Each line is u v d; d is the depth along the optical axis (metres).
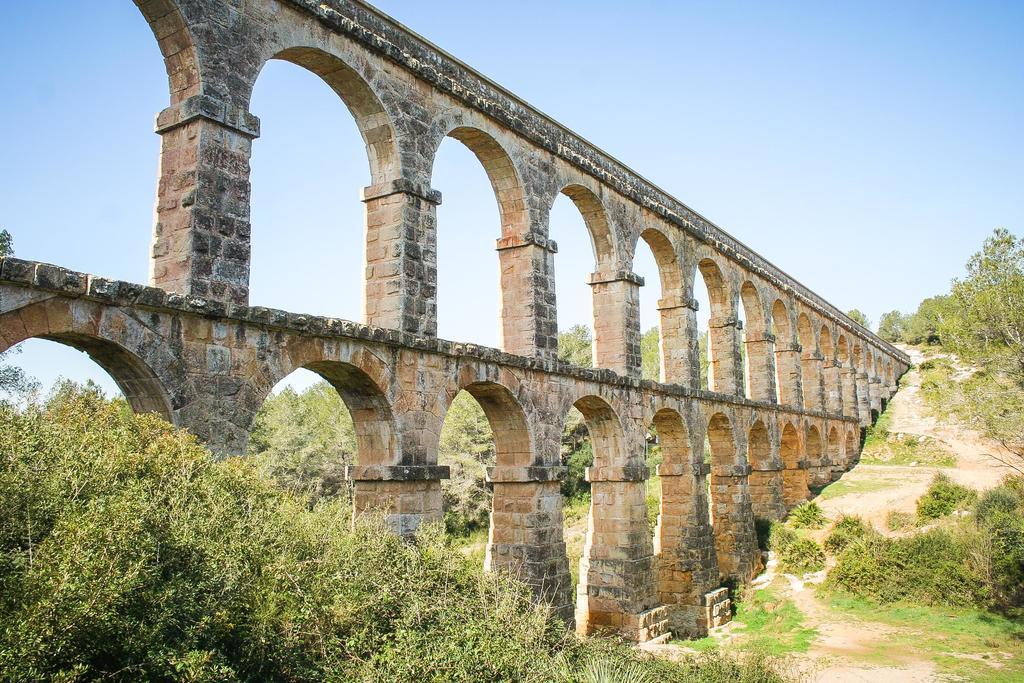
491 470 24.58
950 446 65.00
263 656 12.05
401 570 15.81
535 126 26.81
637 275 31.27
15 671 8.66
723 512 38.62
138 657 10.03
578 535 51.41
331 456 55.72
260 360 16.30
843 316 66.38
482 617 15.68
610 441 29.70
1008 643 28.70
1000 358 35.78
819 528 43.28
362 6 20.47
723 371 40.53
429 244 21.33
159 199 16.22
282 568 12.80
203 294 15.52
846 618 33.41
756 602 36.09
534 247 25.72
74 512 10.64
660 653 25.84
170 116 16.17
